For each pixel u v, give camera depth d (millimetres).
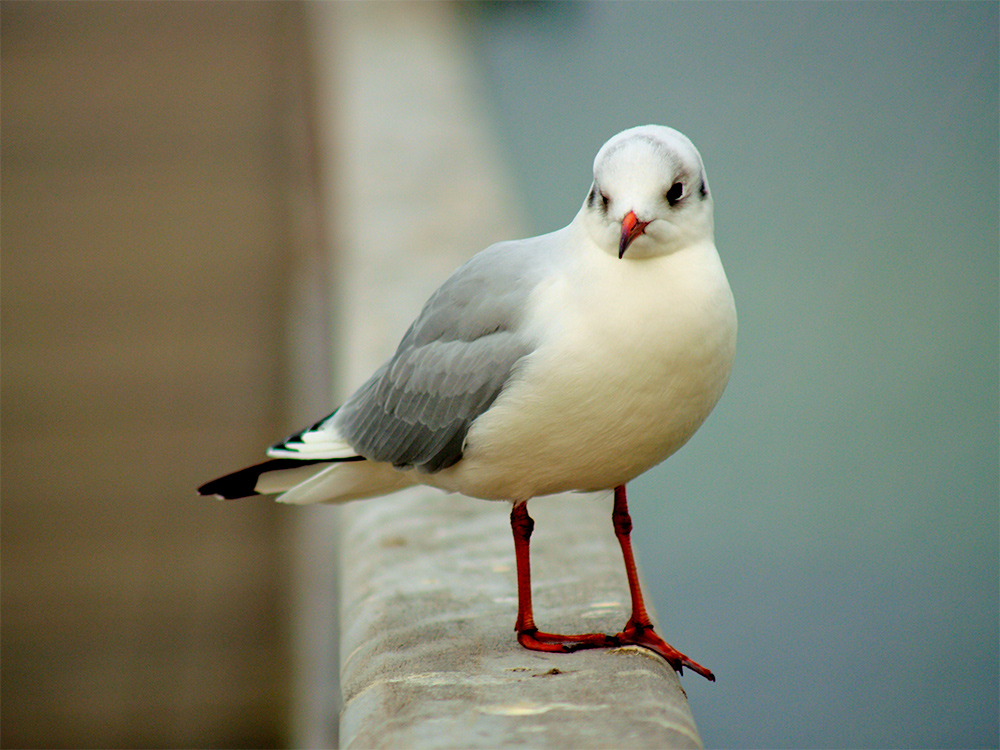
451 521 7266
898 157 21094
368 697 5297
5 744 8516
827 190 19953
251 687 8953
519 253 5930
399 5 23094
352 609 6375
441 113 16672
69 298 15445
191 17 26859
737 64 25125
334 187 14430
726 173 20875
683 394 5457
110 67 24188
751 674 10500
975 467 13242
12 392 13312
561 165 20906
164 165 19438
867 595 11383
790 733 9719
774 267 17828
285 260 16109
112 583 10258
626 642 5668
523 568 5824
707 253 5504
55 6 28078
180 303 15078
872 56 25156
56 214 18047
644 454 5648
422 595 6328
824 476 13266
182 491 11383
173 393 13117
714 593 11461
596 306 5406
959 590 11547
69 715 8781
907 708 10281
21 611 9898
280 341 14086
